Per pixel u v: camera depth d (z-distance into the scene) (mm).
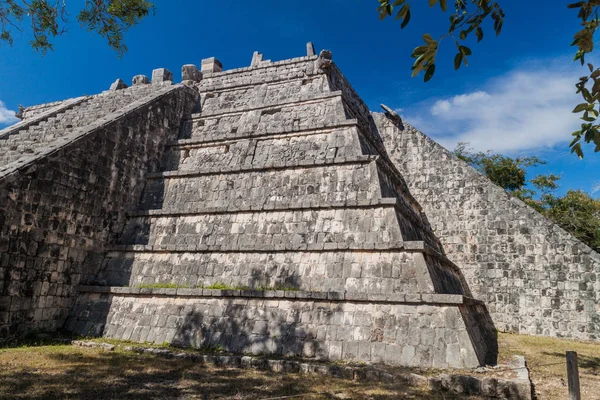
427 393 7805
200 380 8391
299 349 10398
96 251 14117
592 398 7871
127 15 11188
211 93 20484
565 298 16375
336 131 15742
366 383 8414
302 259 12266
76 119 19359
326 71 18141
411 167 20688
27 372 8344
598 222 21906
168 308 12211
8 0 10117
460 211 19172
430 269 11242
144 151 16719
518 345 13656
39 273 12148
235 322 11320
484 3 4836
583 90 5117
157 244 14414
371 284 11133
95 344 11211
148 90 21047
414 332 9938
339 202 12906
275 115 17906
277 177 14930
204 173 15891
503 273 17688
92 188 14148
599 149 5344
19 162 12328
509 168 26484
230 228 13898
